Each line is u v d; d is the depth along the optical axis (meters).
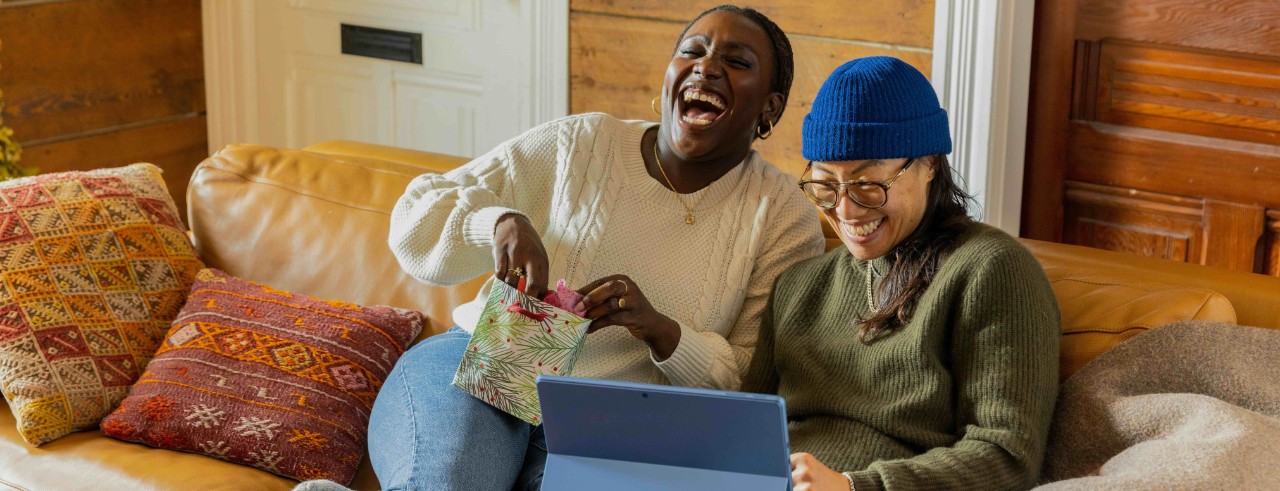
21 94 3.50
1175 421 1.41
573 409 1.25
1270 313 1.60
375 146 2.37
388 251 2.07
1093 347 1.58
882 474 1.37
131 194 2.12
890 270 1.56
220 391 1.86
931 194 1.57
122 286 2.02
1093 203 2.84
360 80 3.84
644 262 1.78
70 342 1.92
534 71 3.43
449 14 3.58
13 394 1.88
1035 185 2.90
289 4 3.89
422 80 3.70
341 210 2.13
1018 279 1.46
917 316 1.51
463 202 1.74
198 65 4.03
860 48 2.92
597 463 1.28
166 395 1.87
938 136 1.53
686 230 1.80
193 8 3.96
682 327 1.70
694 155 1.76
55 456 1.84
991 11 2.69
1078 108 2.79
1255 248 2.63
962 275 1.49
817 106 1.54
